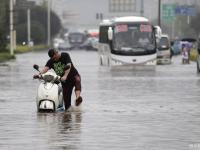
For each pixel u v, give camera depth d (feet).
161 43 313.12
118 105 119.75
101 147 74.79
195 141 78.89
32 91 150.71
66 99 114.21
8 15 403.54
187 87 162.30
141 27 267.59
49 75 110.63
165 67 276.00
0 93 145.59
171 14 529.86
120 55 264.93
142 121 97.45
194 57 349.20
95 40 595.47
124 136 82.74
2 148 74.02
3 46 388.78
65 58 112.68
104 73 227.20
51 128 90.07
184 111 110.52
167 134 84.48
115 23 268.00
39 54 452.35
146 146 75.36
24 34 617.62
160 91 150.20
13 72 230.89
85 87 161.99
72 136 82.84
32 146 75.46
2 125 93.25
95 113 107.65
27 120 98.73
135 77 203.10
